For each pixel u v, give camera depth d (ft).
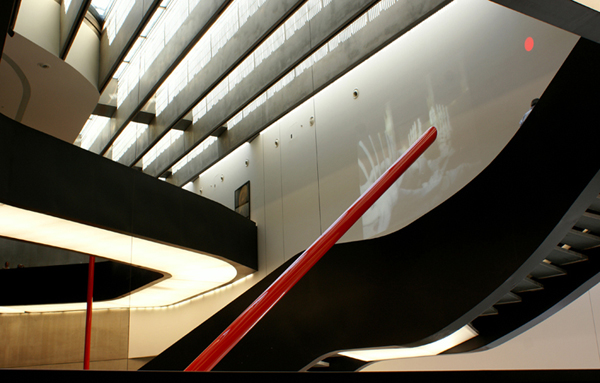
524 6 7.98
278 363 20.62
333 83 32.94
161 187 24.71
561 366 19.10
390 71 28.53
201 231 27.96
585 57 10.67
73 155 19.44
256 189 39.42
